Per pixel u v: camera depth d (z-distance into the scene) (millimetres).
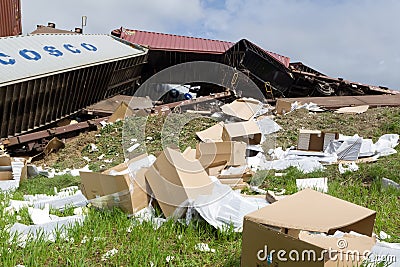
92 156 10250
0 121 10922
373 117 10836
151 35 20812
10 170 8078
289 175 6590
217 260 3482
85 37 16578
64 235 3855
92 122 12172
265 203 4695
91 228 4066
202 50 20188
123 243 3732
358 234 3293
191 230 4020
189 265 3367
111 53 15734
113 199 4621
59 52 13547
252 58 17312
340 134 8695
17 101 11102
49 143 10664
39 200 5555
